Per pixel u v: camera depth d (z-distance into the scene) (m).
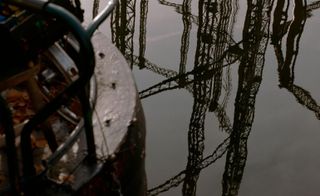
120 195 3.74
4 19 3.54
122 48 22.47
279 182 18.19
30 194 3.13
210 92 20.22
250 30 21.95
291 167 18.83
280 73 22.47
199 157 17.86
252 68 20.77
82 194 3.39
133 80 4.63
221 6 22.06
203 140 18.19
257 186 18.28
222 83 22.16
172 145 19.23
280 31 23.23
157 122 20.45
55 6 2.71
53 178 3.40
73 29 2.70
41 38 3.51
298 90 22.12
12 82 3.46
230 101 22.06
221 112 20.77
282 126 20.91
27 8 2.74
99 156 3.64
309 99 21.83
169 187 16.88
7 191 3.28
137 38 26.22
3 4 3.53
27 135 2.89
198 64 20.98
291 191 18.00
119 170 3.81
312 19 27.67
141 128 4.28
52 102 2.85
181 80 20.64
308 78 23.73
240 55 21.20
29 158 3.03
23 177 3.08
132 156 4.02
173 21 28.03
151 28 27.33
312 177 18.53
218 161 19.83
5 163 3.96
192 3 28.70
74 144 3.72
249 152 19.83
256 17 21.92
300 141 20.23
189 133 18.33
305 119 21.12
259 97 22.41
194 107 18.78
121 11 22.08
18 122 5.03
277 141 20.23
